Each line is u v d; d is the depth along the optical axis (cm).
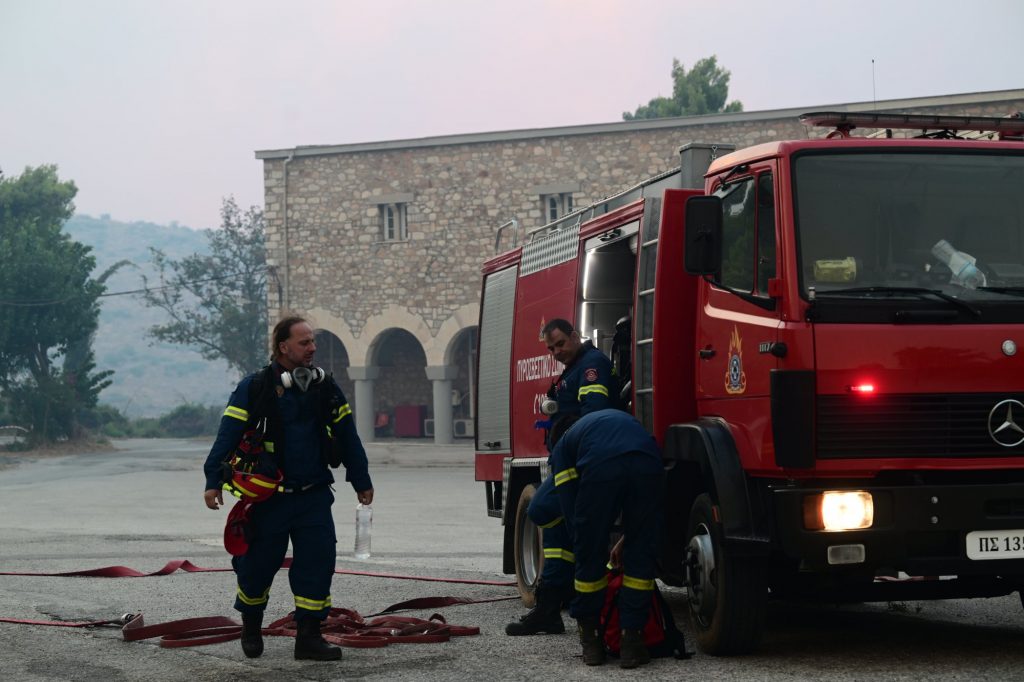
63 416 5272
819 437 630
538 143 3478
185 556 1348
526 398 1014
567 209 3466
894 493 624
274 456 700
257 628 724
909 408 634
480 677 647
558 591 791
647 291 786
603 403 774
